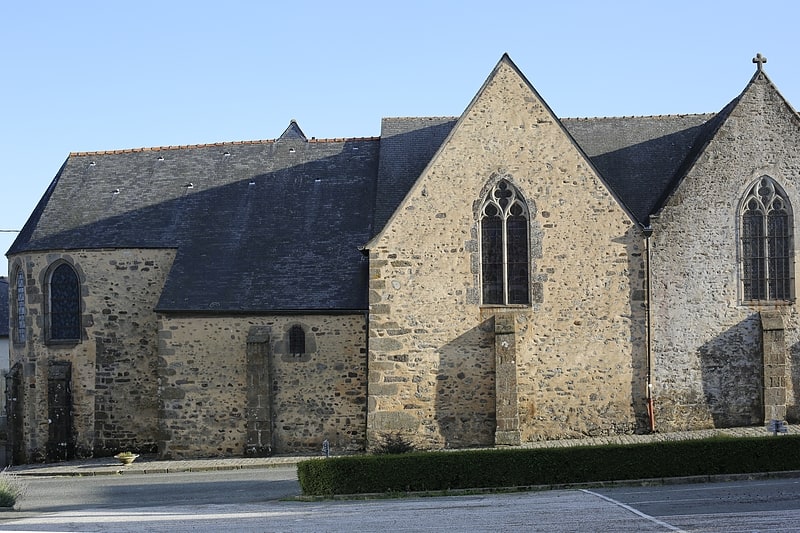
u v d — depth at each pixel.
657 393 26.75
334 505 19.28
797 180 27.44
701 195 27.27
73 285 30.70
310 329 27.84
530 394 26.55
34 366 30.70
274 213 30.73
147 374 30.00
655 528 15.03
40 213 32.34
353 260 28.89
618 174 29.73
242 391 27.95
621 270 26.75
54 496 23.11
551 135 26.84
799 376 27.27
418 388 26.53
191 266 29.45
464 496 19.97
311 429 27.70
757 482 20.16
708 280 27.14
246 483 23.44
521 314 26.67
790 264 27.34
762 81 27.64
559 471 20.81
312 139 33.03
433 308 26.66
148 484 24.23
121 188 32.44
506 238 26.80
